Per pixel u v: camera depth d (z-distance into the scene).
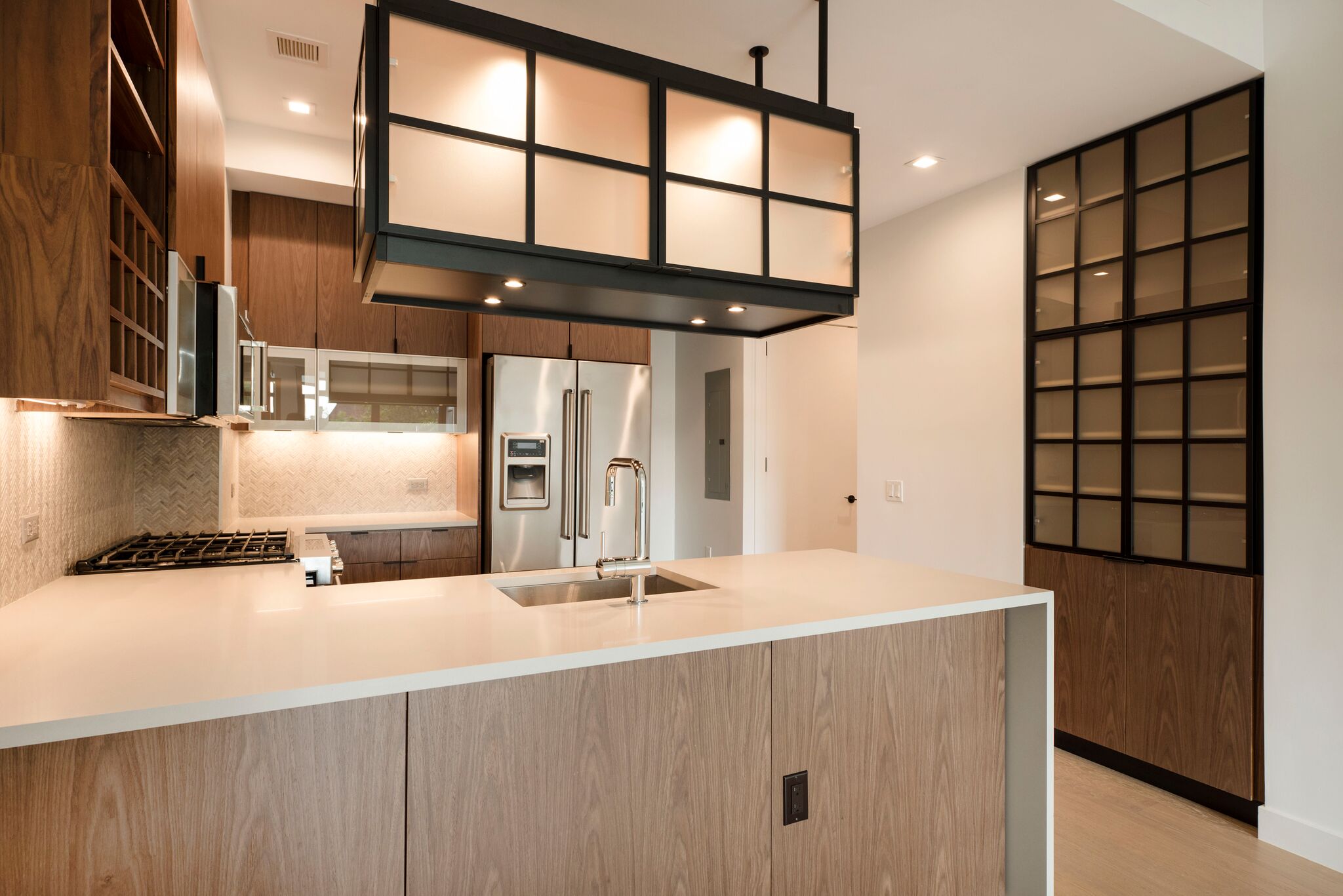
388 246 1.65
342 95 3.03
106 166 1.31
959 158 3.34
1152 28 2.31
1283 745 2.52
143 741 1.18
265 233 3.92
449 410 4.38
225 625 1.62
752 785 1.73
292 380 3.96
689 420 6.03
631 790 1.58
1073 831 2.60
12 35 1.29
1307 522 2.46
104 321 1.30
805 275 2.16
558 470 4.34
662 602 1.92
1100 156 3.12
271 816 1.26
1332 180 2.40
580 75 1.85
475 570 4.21
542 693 1.48
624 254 1.89
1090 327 3.15
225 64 2.76
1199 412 2.78
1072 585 3.23
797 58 2.52
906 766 1.96
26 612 1.73
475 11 1.73
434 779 1.38
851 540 5.68
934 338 3.89
